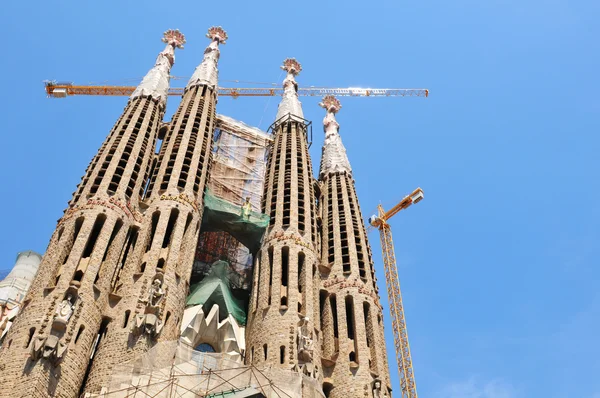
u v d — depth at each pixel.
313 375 62.34
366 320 74.56
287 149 98.25
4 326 77.31
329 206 92.12
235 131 103.25
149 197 73.88
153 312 59.88
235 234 82.44
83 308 56.53
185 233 71.31
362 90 158.50
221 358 59.16
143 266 65.12
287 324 66.75
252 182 95.25
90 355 56.62
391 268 111.12
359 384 65.62
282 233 78.38
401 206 118.62
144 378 51.75
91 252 62.69
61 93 124.62
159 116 88.25
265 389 55.44
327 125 114.50
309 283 73.19
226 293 72.31
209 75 104.12
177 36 111.12
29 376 49.28
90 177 69.81
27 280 95.38
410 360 96.94
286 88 119.88
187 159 81.25
